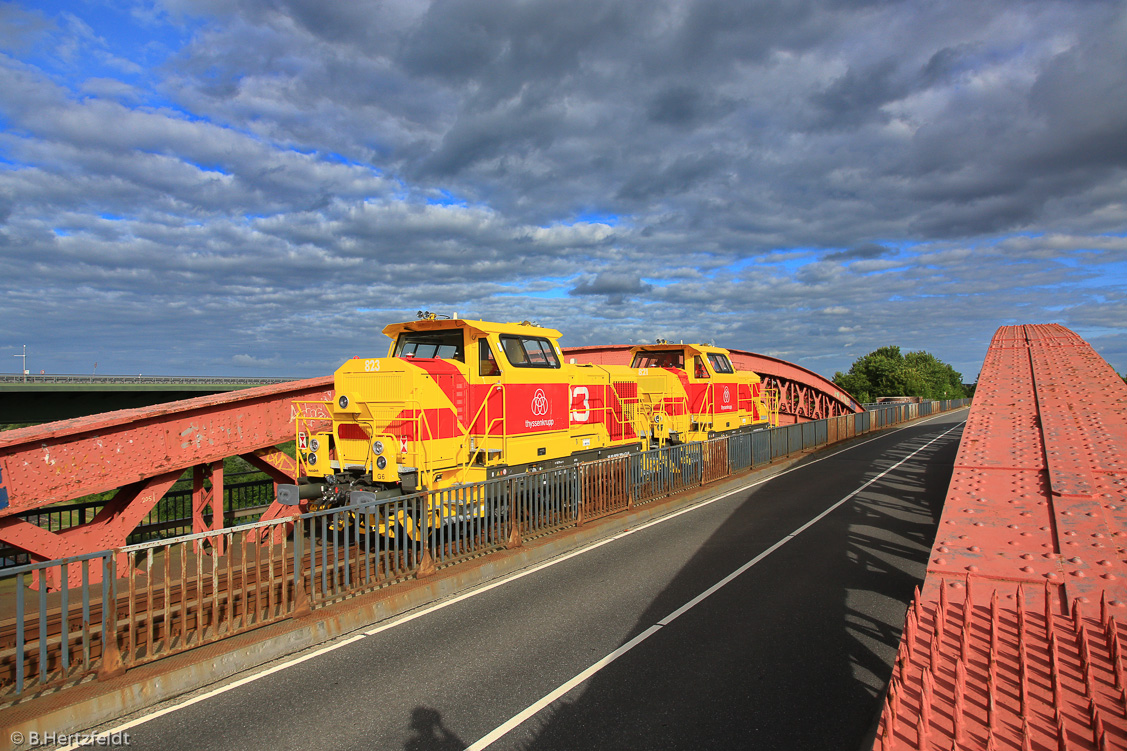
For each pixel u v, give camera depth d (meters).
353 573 8.47
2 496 8.38
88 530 9.39
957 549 3.00
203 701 5.57
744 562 9.66
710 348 20.75
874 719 5.09
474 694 5.60
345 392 10.23
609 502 12.61
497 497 10.05
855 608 7.62
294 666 6.27
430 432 9.83
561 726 5.05
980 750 1.95
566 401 12.85
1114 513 3.17
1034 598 2.59
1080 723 1.97
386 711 5.33
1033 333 9.78
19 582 5.14
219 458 10.70
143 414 9.65
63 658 5.42
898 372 83.50
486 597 8.28
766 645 6.57
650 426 16.61
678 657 6.31
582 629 7.08
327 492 9.91
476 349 11.05
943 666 2.31
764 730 4.95
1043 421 4.78
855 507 13.91
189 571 9.27
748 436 19.34
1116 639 2.16
